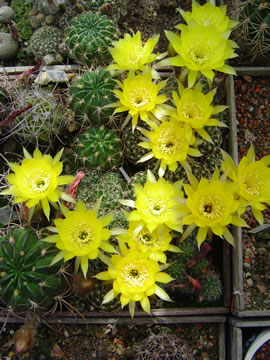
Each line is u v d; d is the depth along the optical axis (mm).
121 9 434
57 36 421
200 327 383
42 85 415
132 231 312
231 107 396
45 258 308
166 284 361
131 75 336
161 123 350
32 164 307
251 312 361
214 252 394
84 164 367
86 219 292
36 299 310
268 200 303
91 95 361
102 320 370
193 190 303
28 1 457
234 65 427
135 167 401
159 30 457
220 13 334
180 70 355
